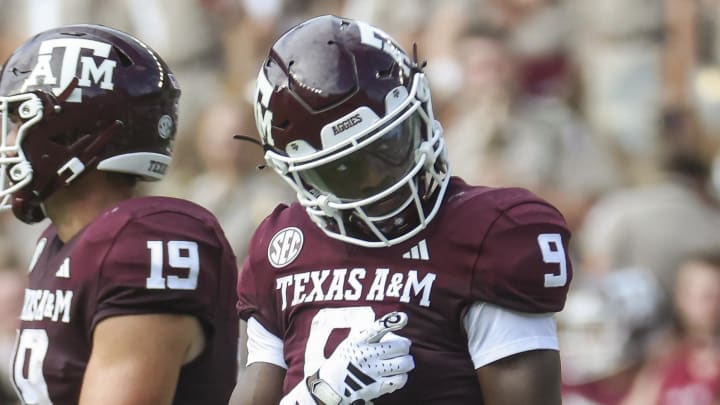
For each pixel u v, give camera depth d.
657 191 21.64
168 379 10.54
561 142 23.73
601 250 21.45
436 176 9.92
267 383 10.33
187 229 10.89
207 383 11.01
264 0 26.95
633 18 25.52
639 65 25.31
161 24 26.83
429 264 9.82
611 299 19.73
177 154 24.05
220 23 26.78
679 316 19.69
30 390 10.98
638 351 19.67
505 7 25.70
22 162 11.03
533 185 23.19
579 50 25.59
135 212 10.84
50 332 10.87
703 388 19.06
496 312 9.74
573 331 19.81
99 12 28.22
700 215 21.17
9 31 29.30
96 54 11.06
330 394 9.70
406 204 9.85
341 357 9.74
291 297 10.16
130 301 10.52
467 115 24.19
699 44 25.84
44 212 11.47
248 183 22.67
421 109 9.90
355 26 10.09
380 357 9.70
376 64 9.86
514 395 9.66
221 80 26.05
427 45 25.91
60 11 28.52
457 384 9.75
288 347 10.15
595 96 25.36
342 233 9.93
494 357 9.68
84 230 10.98
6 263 21.72
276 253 10.34
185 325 10.70
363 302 9.84
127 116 11.07
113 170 11.12
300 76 9.87
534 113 24.25
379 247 9.94
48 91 10.95
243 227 22.12
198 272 10.77
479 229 9.78
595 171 23.69
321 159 9.78
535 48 25.20
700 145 22.64
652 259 20.78
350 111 9.75
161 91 11.30
